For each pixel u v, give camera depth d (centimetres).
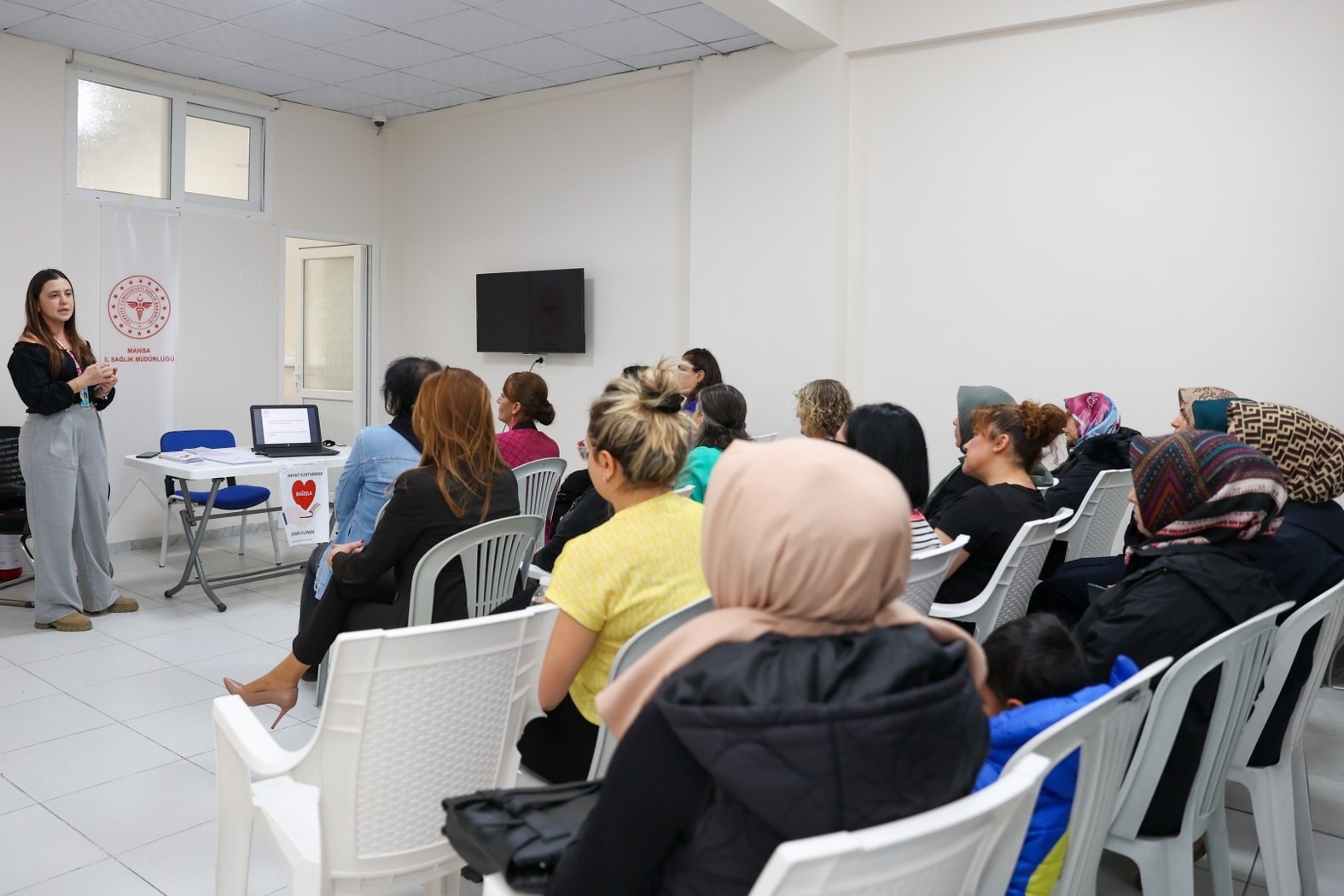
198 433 581
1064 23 488
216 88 656
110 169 609
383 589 296
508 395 404
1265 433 225
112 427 608
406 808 159
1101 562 282
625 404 179
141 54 592
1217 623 181
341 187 744
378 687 150
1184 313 466
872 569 91
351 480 349
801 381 567
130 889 232
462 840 117
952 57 521
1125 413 484
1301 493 224
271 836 171
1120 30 473
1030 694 155
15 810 271
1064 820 148
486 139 722
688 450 183
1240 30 444
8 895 229
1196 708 172
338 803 154
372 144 765
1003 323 516
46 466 425
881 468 96
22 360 418
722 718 85
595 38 566
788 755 84
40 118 568
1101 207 484
